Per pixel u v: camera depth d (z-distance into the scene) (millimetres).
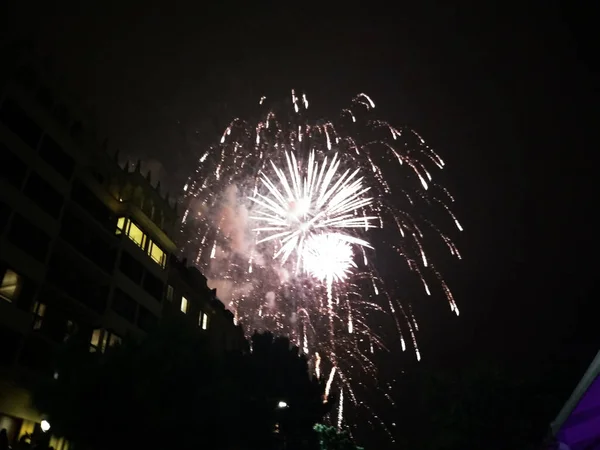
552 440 18812
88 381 16531
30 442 23031
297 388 23719
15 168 25078
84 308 28656
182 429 17016
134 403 16500
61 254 28406
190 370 18078
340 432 32156
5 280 24047
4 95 24812
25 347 24906
